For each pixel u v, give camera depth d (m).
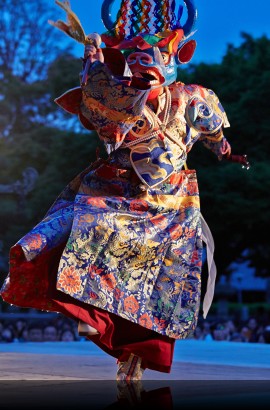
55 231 3.54
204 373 4.43
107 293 3.54
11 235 28.47
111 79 3.56
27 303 3.70
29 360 5.30
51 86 30.92
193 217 3.89
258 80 24.06
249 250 31.53
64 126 35.31
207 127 4.05
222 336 16.55
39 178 27.47
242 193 23.33
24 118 36.12
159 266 3.75
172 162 3.87
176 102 3.91
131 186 3.82
